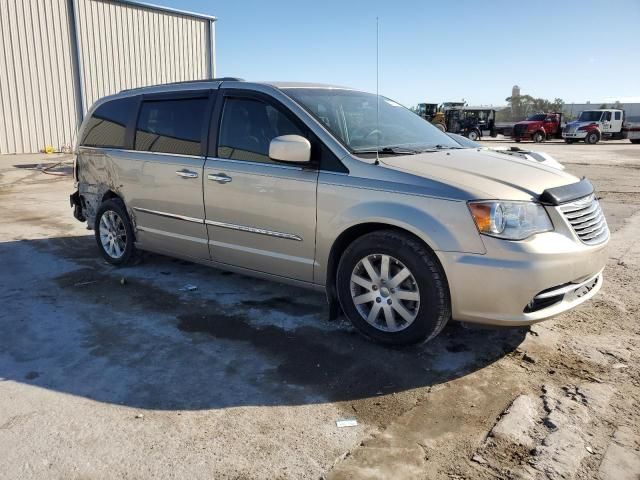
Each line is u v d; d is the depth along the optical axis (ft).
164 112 17.46
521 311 11.28
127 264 19.31
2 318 14.73
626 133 115.34
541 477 8.44
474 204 11.27
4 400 10.60
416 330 12.14
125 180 18.30
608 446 9.18
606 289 16.97
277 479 8.41
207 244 16.10
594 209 12.87
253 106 15.02
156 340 13.37
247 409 10.34
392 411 10.30
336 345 13.05
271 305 15.64
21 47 60.03
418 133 16.03
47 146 63.57
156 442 9.30
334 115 14.47
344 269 13.10
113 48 67.51
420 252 11.82
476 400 10.66
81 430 9.62
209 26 77.66
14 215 29.40
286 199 13.82
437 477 8.46
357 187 12.61
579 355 12.50
